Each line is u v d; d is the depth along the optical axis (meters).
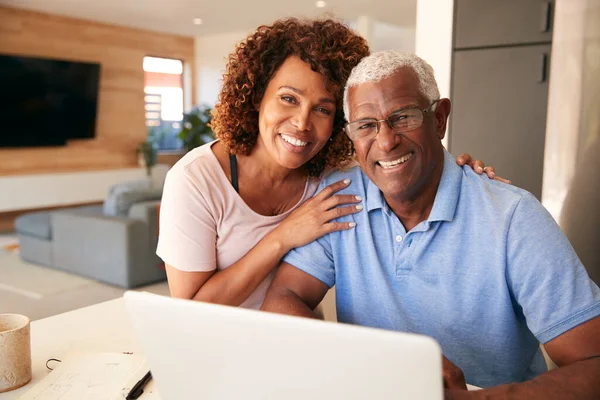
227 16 7.42
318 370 0.67
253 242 1.40
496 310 1.14
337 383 0.67
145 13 7.20
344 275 1.31
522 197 1.14
